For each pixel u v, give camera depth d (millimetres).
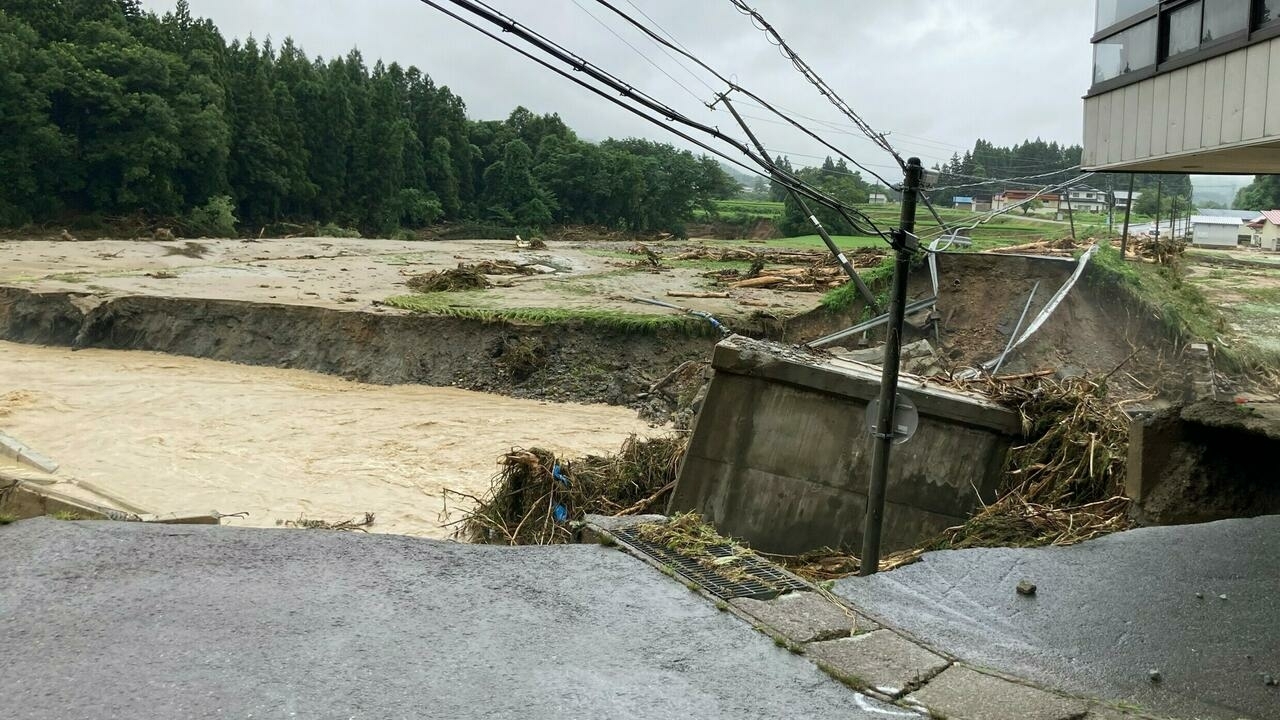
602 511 12742
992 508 11141
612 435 22344
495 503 13008
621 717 4660
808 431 12492
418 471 18812
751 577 6660
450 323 28859
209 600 5715
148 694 4598
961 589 6863
